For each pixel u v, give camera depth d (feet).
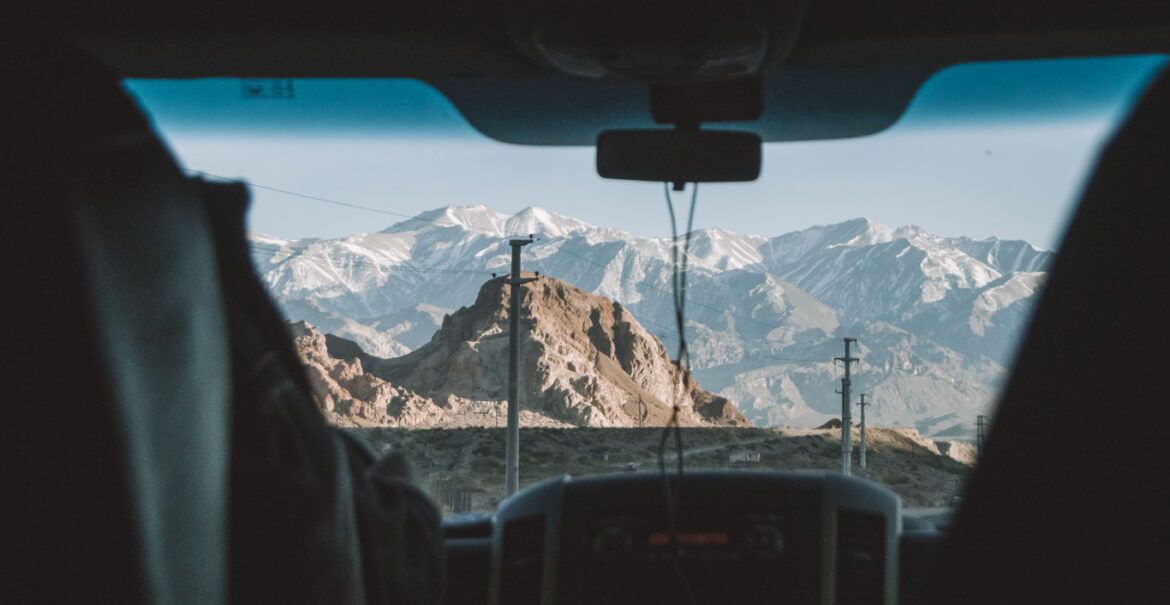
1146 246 4.55
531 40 11.15
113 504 4.05
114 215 4.22
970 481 5.23
